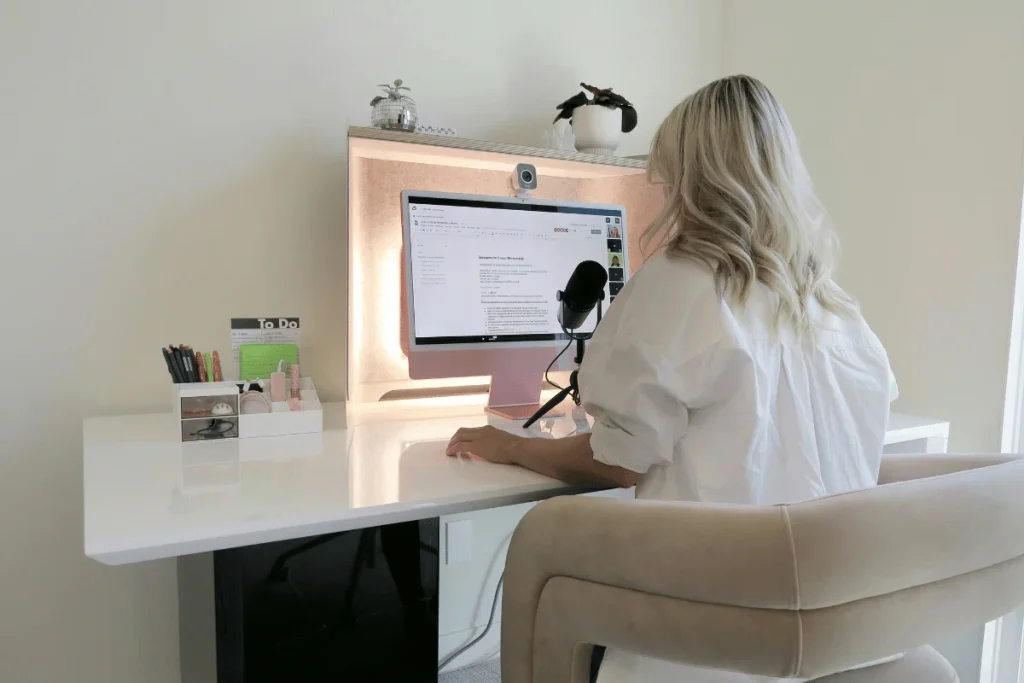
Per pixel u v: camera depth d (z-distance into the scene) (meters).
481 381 1.71
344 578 0.90
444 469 1.00
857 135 1.73
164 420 1.32
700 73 2.09
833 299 0.96
